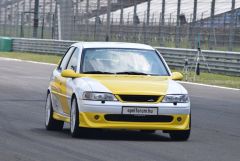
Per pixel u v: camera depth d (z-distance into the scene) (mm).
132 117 32656
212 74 95125
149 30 122688
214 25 107062
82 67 35781
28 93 63344
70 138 34000
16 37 167000
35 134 35688
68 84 35500
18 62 120625
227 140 35594
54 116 37688
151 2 130875
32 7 168125
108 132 37281
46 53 144500
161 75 36031
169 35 117250
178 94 33312
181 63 101500
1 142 32062
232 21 101000
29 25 168500
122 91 32781
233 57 92500
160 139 34812
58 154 28438
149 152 29609
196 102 59656
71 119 34406
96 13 141125
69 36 146125
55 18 147875
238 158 28812
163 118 33000
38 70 99438
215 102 60156
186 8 121312
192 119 46656
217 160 27984
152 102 32812
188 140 34812
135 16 127812
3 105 52250
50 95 38688
